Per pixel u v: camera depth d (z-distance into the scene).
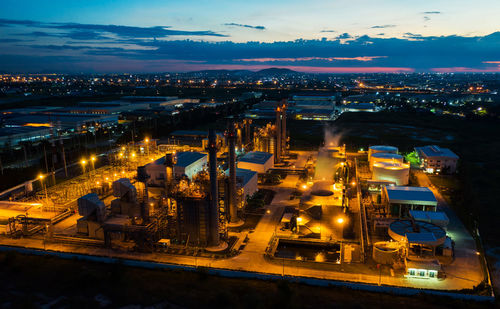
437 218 84.50
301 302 57.47
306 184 127.62
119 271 65.69
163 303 56.38
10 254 73.38
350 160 163.00
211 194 79.44
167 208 88.94
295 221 91.94
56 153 167.00
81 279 62.81
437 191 120.69
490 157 178.12
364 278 68.50
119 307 54.88
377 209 103.44
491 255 78.19
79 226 86.38
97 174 134.88
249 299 56.78
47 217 97.00
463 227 92.06
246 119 188.62
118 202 89.62
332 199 99.75
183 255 77.88
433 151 151.38
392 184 116.50
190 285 63.19
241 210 98.75
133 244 80.62
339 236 86.94
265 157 146.12
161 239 81.56
